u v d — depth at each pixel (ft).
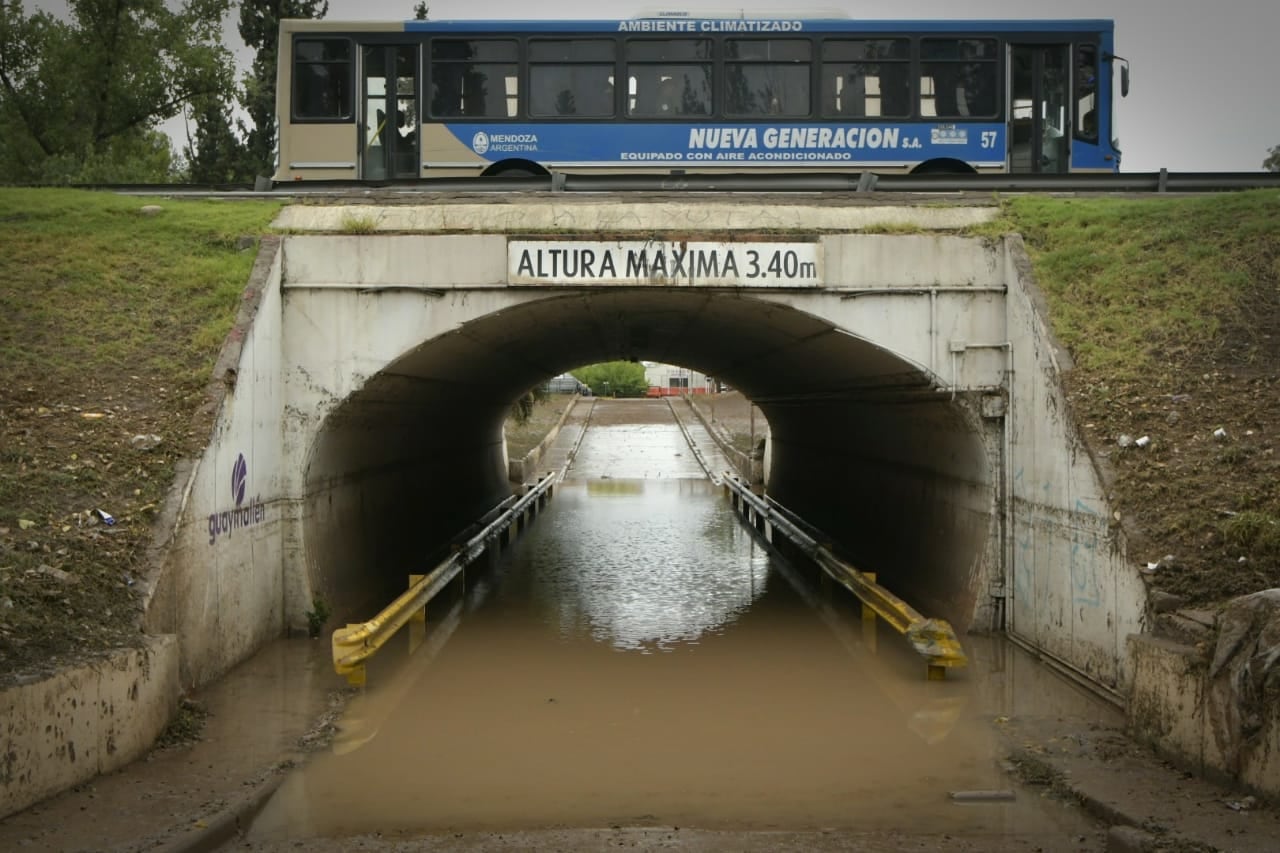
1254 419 32.94
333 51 59.06
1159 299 39.34
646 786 25.05
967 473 42.01
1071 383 35.09
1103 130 59.52
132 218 44.91
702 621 45.42
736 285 39.78
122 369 35.96
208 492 31.76
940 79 59.06
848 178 48.80
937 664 34.14
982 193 46.06
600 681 35.47
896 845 20.67
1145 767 24.21
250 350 35.99
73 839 19.10
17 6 101.09
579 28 59.00
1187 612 26.23
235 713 29.63
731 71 59.00
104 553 27.45
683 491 108.78
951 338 40.01
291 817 22.75
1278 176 50.21
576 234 39.55
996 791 24.27
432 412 59.16
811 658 38.52
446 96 58.85
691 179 48.85
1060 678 33.99
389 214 41.73
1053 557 34.86
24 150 103.14
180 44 103.45
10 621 23.30
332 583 42.22
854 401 56.24
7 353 36.29
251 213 44.27
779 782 25.30
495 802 23.90
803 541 58.03
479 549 58.18
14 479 29.55
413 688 34.50
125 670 23.70
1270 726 20.52
